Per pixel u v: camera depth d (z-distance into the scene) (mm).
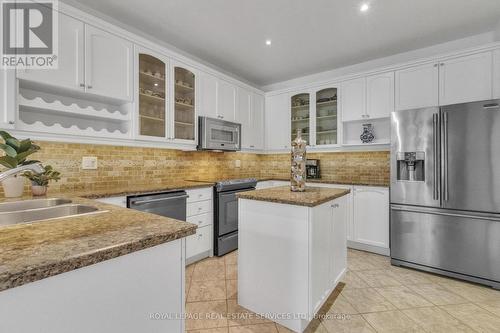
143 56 2508
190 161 3330
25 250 644
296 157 1946
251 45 2996
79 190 2205
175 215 2445
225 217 2975
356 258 2859
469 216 2270
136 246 734
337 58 3359
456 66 2652
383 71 3115
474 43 2766
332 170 3820
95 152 2393
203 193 2795
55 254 620
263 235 1743
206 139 3055
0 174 1124
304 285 1561
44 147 2078
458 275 2324
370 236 2998
